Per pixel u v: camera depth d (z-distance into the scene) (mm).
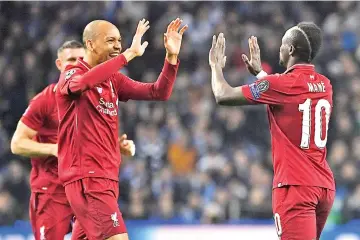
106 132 12602
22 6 33969
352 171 26188
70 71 12477
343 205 24922
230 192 25594
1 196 25203
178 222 22594
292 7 33812
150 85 13195
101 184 12430
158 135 28609
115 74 13078
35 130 14516
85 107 12484
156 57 32062
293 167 12219
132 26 33406
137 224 22109
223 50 12898
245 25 32750
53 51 32688
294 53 12523
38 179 14719
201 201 25594
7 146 28812
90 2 34031
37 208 14742
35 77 31625
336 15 33625
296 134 12281
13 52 32781
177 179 26359
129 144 13914
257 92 12273
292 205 12148
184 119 29375
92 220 12414
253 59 13570
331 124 28781
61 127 12688
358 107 29344
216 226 21938
